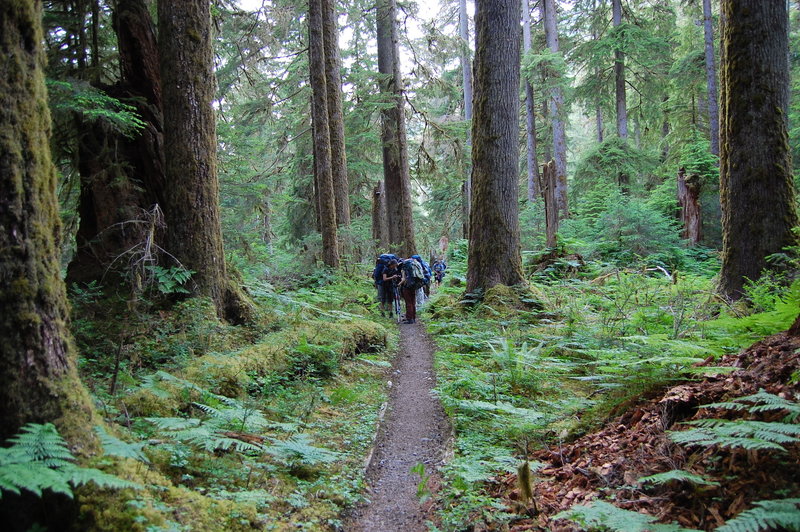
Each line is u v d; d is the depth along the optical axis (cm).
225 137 1180
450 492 385
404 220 2064
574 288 1169
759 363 379
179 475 351
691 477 277
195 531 279
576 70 2856
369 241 1875
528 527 320
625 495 315
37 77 297
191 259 721
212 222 745
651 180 2628
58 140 778
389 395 672
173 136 724
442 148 2197
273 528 316
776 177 770
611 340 649
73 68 805
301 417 525
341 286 1304
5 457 240
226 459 387
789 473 266
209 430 379
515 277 1123
